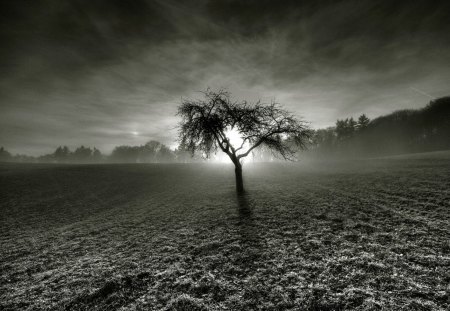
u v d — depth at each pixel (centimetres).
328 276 756
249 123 2316
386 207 1483
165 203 2538
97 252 1216
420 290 637
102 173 5794
